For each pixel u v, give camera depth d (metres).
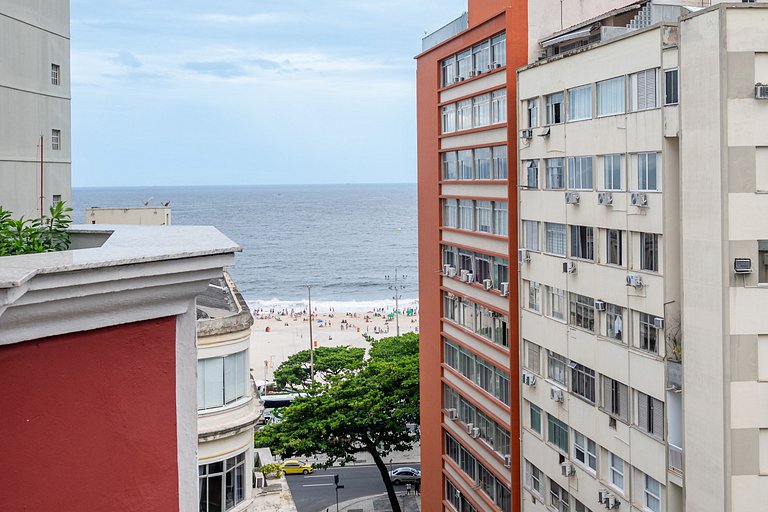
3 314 4.07
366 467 67.06
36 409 4.31
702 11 22.28
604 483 27.59
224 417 22.11
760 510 22.20
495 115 34.91
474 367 37.94
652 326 24.92
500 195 34.69
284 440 47.94
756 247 21.94
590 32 30.53
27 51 23.55
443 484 41.91
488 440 36.81
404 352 67.81
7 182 22.77
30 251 6.27
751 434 22.03
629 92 25.75
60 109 25.16
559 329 30.34
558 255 30.39
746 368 21.97
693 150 22.80
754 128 21.78
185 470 5.01
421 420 44.91
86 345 4.52
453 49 38.59
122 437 4.68
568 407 29.70
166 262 4.72
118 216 45.16
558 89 30.00
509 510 34.75
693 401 23.14
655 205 24.47
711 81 22.00
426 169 42.75
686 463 23.41
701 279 22.69
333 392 48.84
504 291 33.94
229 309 25.02
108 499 4.61
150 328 4.83
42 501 4.33
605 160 27.31
